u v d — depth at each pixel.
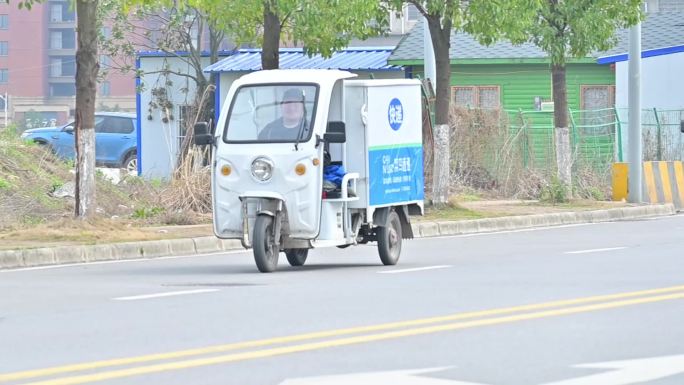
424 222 71.06
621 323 31.69
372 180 49.81
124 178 83.44
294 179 47.59
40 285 42.97
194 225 68.00
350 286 40.84
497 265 48.75
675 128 108.75
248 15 76.25
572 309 34.31
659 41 122.81
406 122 52.62
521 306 35.12
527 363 25.98
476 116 98.50
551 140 98.81
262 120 48.34
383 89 50.91
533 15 79.06
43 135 122.25
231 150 48.16
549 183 92.75
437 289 39.75
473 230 73.00
